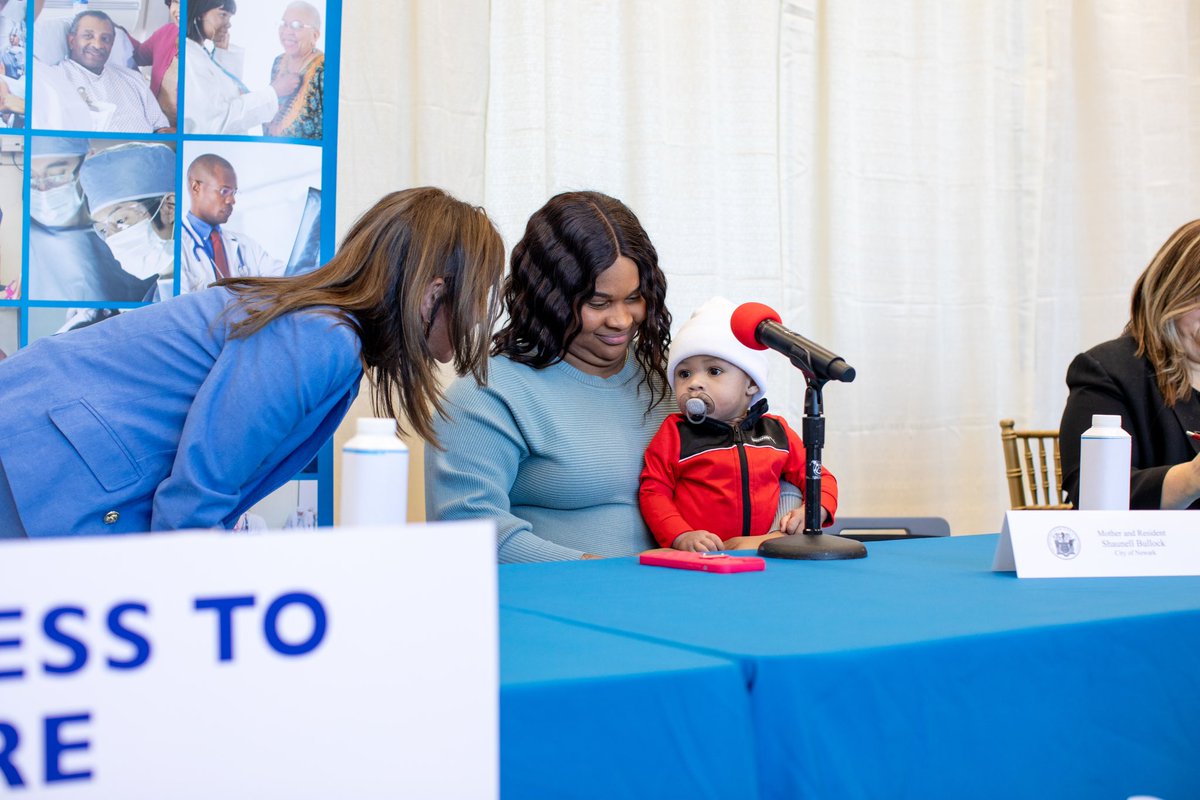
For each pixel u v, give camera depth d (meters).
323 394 0.99
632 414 1.58
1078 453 1.60
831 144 2.49
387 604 0.46
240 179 1.61
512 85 2.20
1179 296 1.58
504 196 2.19
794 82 2.47
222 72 1.61
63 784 0.42
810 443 1.19
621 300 1.52
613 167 2.27
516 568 1.07
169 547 0.44
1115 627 0.70
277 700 0.44
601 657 0.57
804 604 0.78
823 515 1.54
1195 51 2.86
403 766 0.46
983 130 2.65
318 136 1.64
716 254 2.34
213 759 0.44
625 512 1.53
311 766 0.45
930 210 2.61
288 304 1.00
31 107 1.56
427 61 2.04
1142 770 0.69
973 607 0.76
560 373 1.55
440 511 1.43
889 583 0.92
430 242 1.08
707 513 1.50
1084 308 2.79
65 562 0.42
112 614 0.43
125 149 1.59
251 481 1.06
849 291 2.50
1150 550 1.00
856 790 0.56
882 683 0.59
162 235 1.59
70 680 0.42
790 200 2.47
